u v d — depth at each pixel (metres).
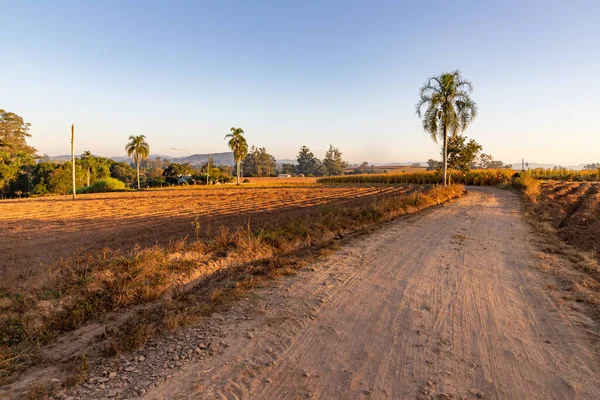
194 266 6.88
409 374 3.52
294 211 18.59
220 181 85.69
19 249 9.88
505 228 12.09
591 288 5.91
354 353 3.94
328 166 173.38
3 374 3.57
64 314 4.88
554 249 8.88
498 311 5.07
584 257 7.80
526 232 11.31
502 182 44.88
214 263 7.32
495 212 16.58
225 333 4.43
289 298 5.66
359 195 31.50
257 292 5.95
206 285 6.47
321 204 22.64
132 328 4.57
